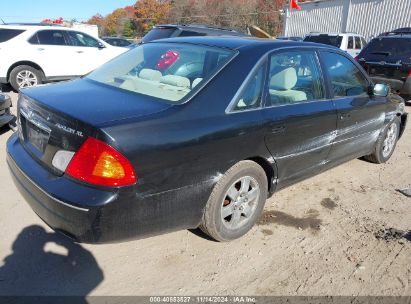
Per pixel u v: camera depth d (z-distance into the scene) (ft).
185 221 8.70
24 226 10.23
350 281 8.90
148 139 7.54
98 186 7.20
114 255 9.37
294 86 11.04
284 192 13.30
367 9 69.15
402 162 17.01
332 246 10.21
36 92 9.34
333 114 12.00
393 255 9.93
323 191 13.58
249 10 168.96
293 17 85.35
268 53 10.18
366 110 13.78
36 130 8.73
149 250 9.64
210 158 8.55
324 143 11.97
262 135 9.59
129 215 7.53
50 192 7.50
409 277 9.13
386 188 14.10
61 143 7.74
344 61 13.30
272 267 9.25
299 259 9.60
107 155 7.14
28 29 29.86
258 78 9.79
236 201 9.74
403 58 29.04
